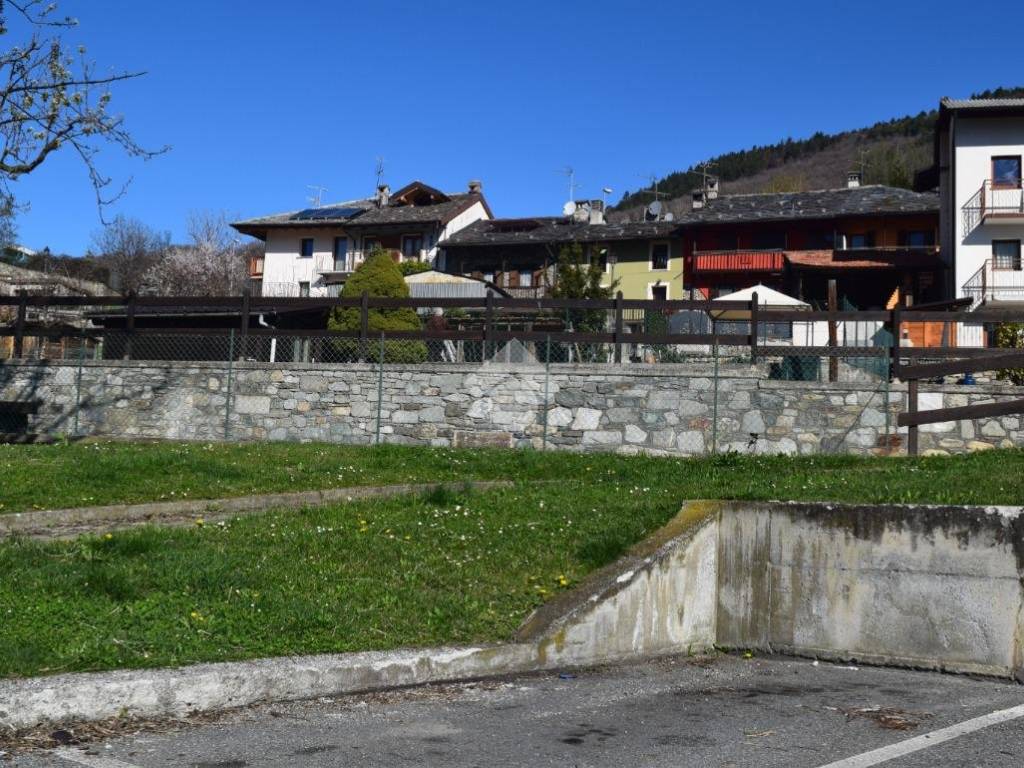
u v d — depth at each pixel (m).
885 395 16.50
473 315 30.41
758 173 151.50
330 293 46.69
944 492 8.97
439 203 61.94
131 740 5.17
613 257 54.69
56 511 10.38
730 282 51.25
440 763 4.98
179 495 11.66
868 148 143.75
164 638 6.38
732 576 8.67
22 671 5.64
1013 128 40.91
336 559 8.45
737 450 16.86
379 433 18.59
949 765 5.09
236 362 19.39
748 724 5.95
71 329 20.59
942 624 7.75
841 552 8.18
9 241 30.41
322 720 5.68
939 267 44.38
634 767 5.03
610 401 17.64
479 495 11.09
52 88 13.36
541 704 6.29
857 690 7.06
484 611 7.53
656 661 7.98
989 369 14.17
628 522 9.06
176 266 77.31
